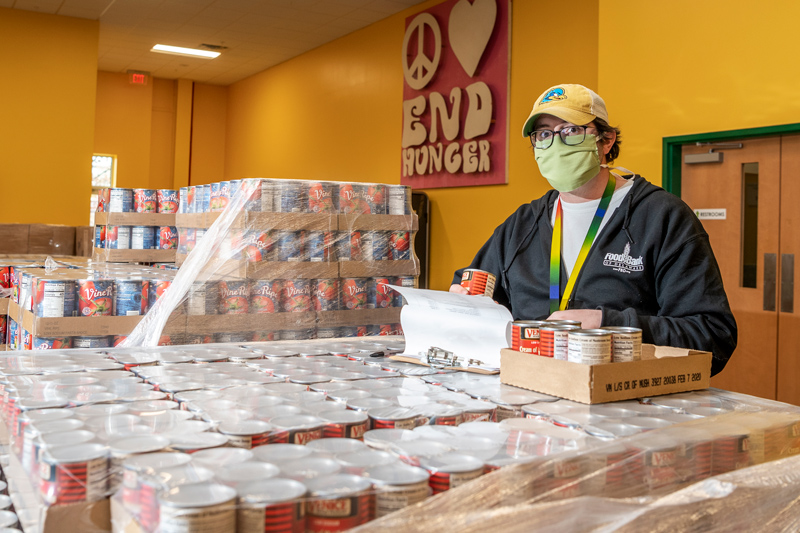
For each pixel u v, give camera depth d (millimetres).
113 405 1142
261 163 11383
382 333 2840
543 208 2131
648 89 4547
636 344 1308
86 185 8641
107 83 11602
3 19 8211
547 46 6094
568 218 2039
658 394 1329
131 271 2967
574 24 5840
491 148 6629
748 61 4020
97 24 8680
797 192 3928
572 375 1249
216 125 12547
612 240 1934
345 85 9109
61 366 1490
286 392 1288
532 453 942
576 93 1862
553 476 864
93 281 2277
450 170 7062
